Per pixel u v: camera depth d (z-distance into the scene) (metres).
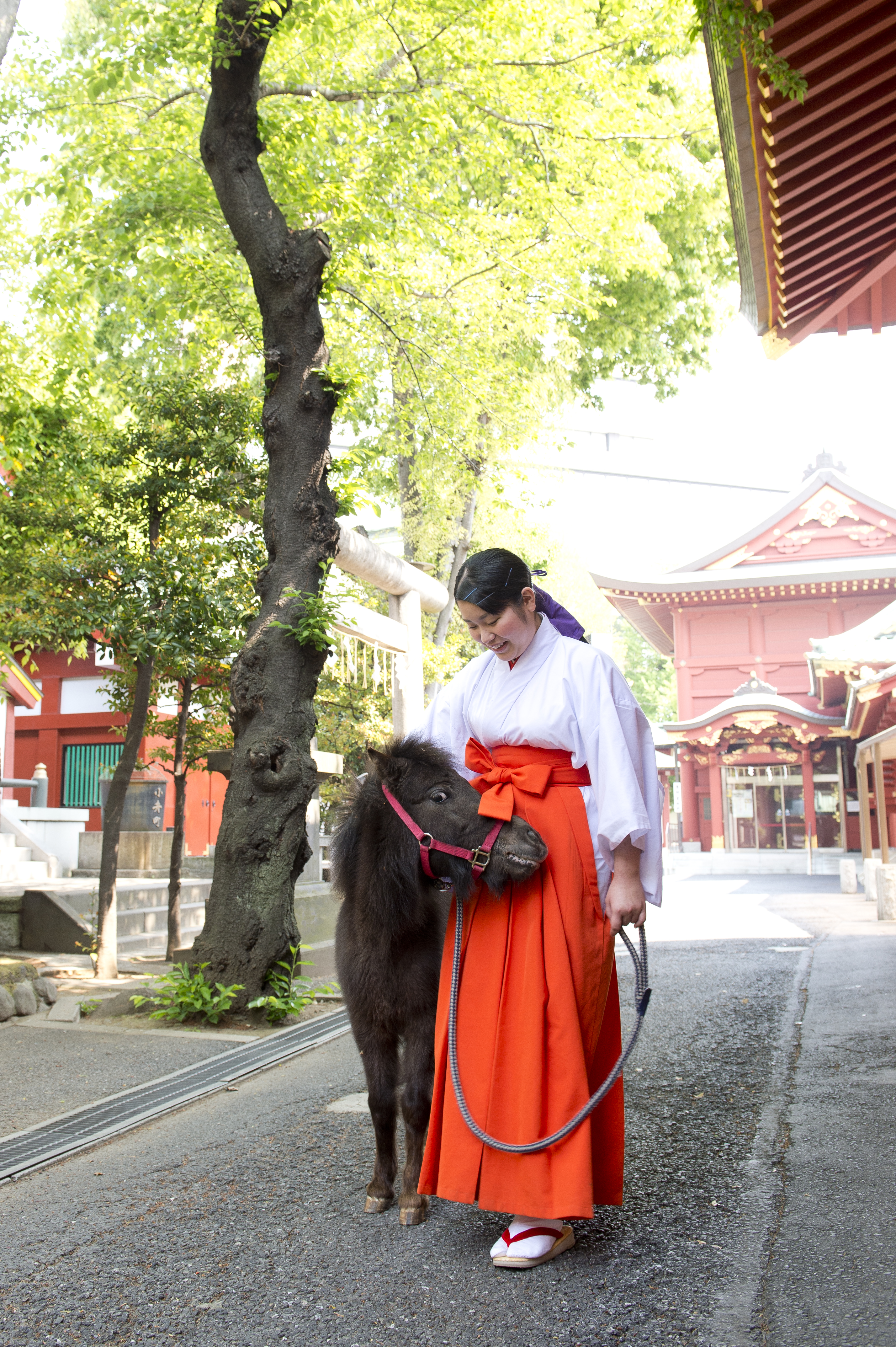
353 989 2.77
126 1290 2.38
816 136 4.25
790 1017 5.60
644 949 2.55
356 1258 2.51
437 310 11.62
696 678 34.09
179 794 8.74
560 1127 2.36
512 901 2.54
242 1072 4.66
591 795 2.64
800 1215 2.66
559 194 12.13
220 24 6.22
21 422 7.41
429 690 14.67
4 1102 4.24
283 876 6.10
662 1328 2.07
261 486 7.85
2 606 6.87
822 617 33.25
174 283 9.80
